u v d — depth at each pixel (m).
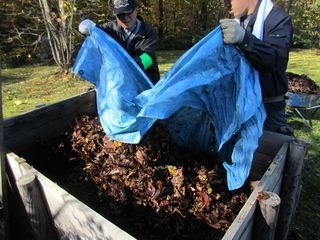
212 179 2.39
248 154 1.97
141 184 2.38
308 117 5.79
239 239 1.58
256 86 1.94
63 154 3.02
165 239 2.22
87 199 2.55
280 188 2.31
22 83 8.12
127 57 2.52
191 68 1.86
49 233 2.25
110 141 2.69
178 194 2.29
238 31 1.76
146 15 14.46
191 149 2.69
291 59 12.73
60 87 7.61
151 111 1.88
